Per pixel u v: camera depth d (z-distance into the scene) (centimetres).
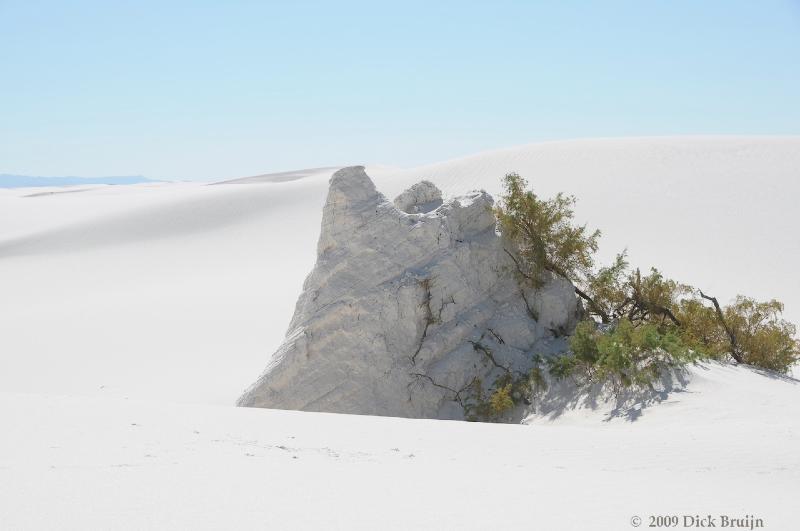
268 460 746
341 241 1817
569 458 882
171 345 3059
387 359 1706
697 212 4275
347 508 577
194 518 523
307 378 1705
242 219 6116
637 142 5516
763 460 873
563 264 1967
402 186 5731
